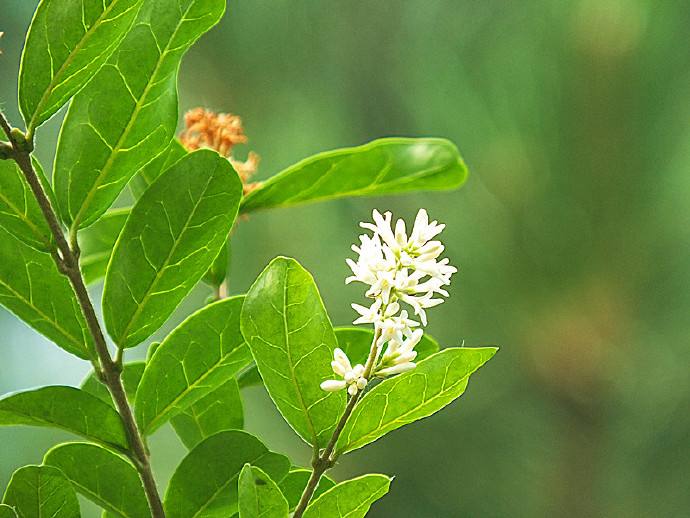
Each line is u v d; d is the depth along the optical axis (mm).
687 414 1577
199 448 427
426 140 500
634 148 1501
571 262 1523
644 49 1492
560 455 1624
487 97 1559
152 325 421
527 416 1619
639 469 1613
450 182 510
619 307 1531
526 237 1529
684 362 1554
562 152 1511
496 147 1532
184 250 418
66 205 417
